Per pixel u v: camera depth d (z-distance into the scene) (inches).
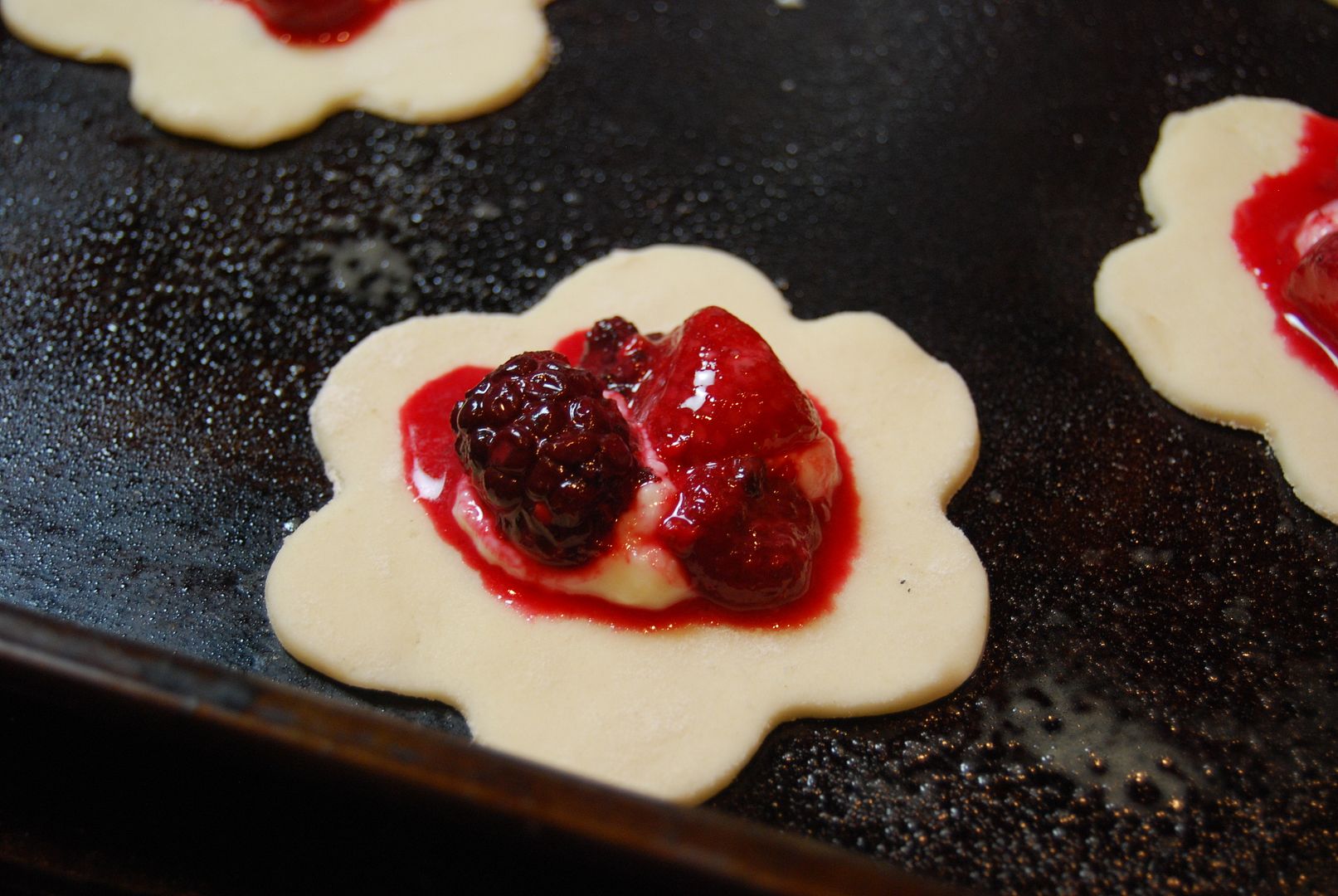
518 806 10.5
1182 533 12.5
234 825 11.4
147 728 10.8
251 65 14.5
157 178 14.1
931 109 14.5
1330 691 11.9
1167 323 13.1
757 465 11.8
